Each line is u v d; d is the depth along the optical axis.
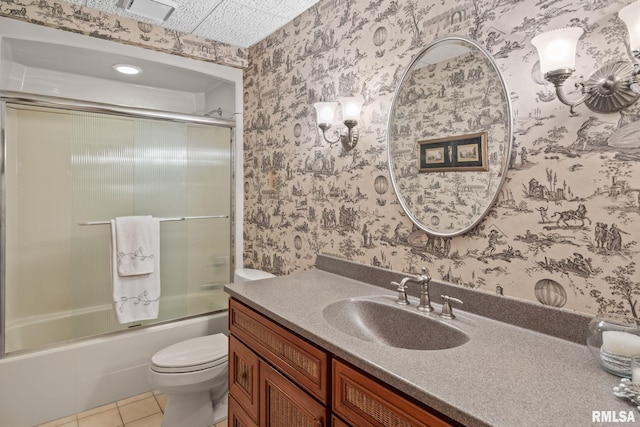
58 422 1.98
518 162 1.13
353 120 1.65
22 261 2.14
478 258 1.25
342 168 1.82
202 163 2.66
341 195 1.83
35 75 2.47
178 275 2.58
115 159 2.38
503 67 1.15
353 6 1.74
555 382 0.79
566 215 1.02
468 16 1.26
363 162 1.70
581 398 0.72
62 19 2.00
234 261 2.76
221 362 1.89
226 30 2.34
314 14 2.00
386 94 1.58
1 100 1.92
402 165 1.50
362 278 1.68
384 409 0.86
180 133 2.57
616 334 0.82
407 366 0.86
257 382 1.37
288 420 1.21
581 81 0.98
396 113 1.52
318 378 1.07
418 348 1.23
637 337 0.80
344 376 0.98
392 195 1.56
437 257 1.39
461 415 0.68
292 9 2.05
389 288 1.55
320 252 1.98
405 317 1.30
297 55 2.14
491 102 1.19
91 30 2.08
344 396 0.98
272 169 2.40
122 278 2.26
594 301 0.98
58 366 2.02
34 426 1.95
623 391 0.72
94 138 2.32
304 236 2.10
